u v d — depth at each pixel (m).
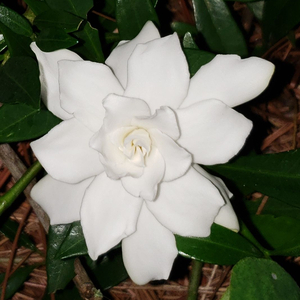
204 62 0.28
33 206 0.32
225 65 0.26
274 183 0.29
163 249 0.27
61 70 0.25
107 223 0.26
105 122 0.25
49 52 0.27
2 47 0.30
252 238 0.30
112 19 0.35
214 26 0.33
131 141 0.25
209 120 0.25
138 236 0.27
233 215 0.27
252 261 0.27
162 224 0.26
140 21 0.30
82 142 0.26
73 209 0.27
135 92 0.25
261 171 0.30
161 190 0.26
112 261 0.34
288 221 0.32
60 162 0.26
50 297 0.35
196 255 0.28
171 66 0.25
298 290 0.27
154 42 0.25
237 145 0.25
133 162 0.26
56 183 0.27
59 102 0.27
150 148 0.26
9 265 0.35
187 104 0.26
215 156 0.26
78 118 0.26
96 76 0.26
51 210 0.27
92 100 0.26
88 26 0.30
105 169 0.25
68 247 0.29
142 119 0.25
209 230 0.26
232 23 0.33
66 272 0.31
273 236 0.32
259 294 0.27
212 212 0.26
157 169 0.26
